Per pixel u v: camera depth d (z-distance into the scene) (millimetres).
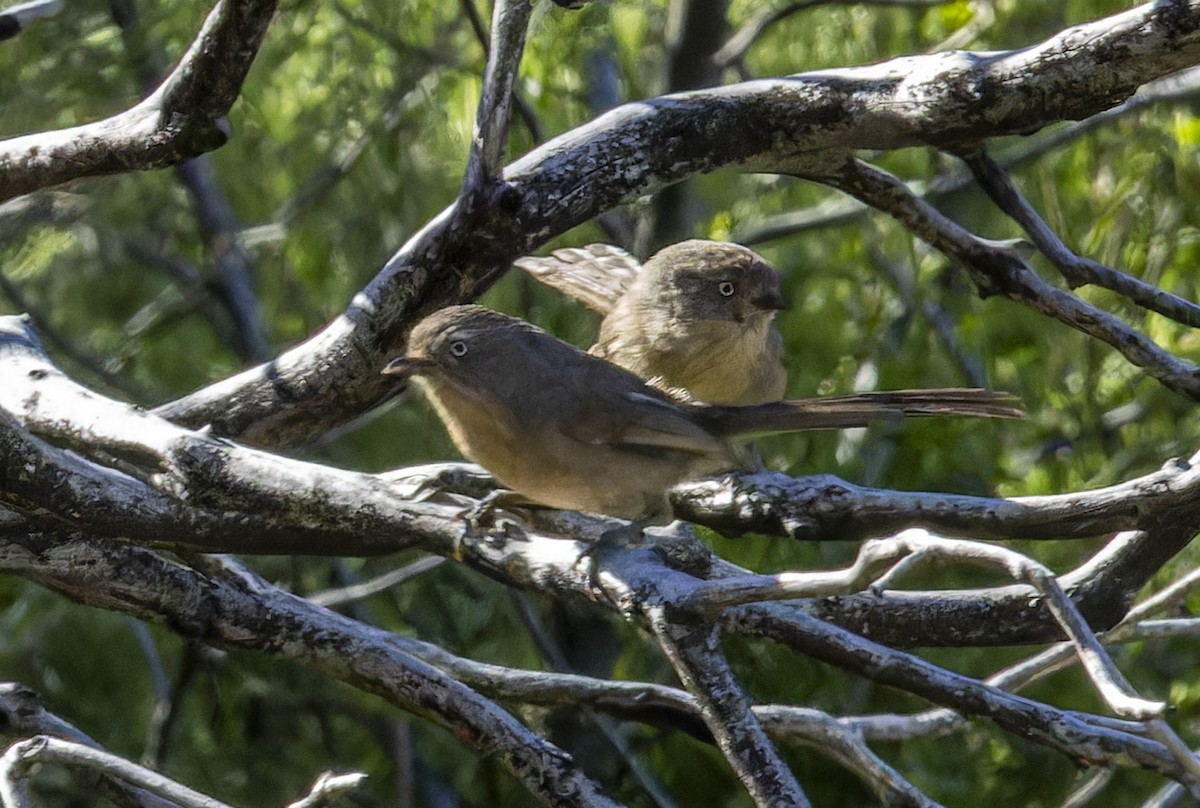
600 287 12461
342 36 14992
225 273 16281
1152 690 14305
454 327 8469
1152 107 14102
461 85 14461
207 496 7570
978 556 6293
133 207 16469
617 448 8492
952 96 8672
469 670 8766
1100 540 13523
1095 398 14477
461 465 9125
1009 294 9828
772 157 9273
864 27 16594
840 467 14195
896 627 8609
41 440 7742
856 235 15508
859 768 8164
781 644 8398
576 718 13828
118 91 14664
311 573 14836
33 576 8117
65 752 6477
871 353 15008
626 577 7270
